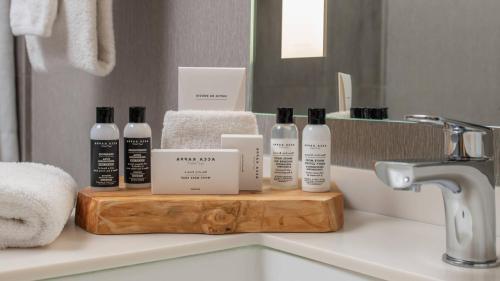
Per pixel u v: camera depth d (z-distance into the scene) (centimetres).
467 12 78
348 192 97
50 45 127
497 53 75
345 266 70
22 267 64
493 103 75
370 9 90
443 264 67
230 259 79
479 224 66
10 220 71
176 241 76
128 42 138
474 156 67
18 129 175
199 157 83
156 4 130
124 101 139
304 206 81
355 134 97
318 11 97
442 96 81
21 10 128
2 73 166
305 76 99
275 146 89
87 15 119
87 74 151
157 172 83
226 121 90
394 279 65
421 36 83
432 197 86
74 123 157
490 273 64
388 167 63
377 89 88
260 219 81
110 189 86
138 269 71
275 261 79
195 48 121
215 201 80
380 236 80
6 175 78
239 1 111
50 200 72
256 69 107
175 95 124
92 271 68
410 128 88
